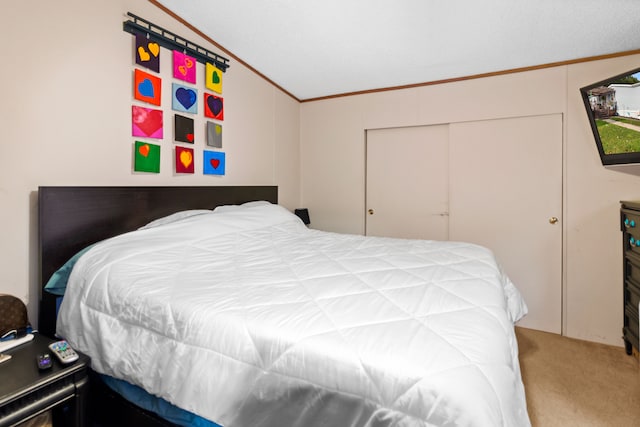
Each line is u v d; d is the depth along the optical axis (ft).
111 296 4.10
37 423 3.60
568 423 5.31
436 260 5.49
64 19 5.38
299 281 4.26
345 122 11.50
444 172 10.27
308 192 12.28
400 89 10.57
